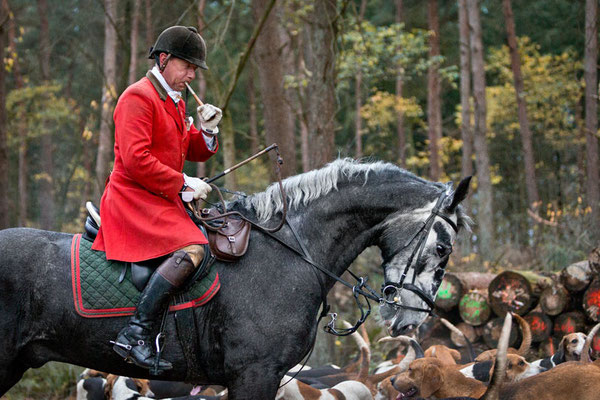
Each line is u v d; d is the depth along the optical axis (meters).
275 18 15.77
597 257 10.89
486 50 44.69
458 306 12.57
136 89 5.99
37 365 6.11
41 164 39.97
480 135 26.17
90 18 23.14
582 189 22.02
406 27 44.72
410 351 10.45
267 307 6.05
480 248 21.36
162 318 5.97
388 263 6.47
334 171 6.52
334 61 14.69
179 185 5.95
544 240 18.66
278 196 6.50
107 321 5.95
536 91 33.59
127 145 5.87
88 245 6.14
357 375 10.62
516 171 40.91
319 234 6.42
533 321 11.66
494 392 6.96
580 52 38.22
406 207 6.43
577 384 7.57
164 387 10.77
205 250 6.09
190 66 6.30
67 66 35.47
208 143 6.62
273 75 15.80
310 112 14.88
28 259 5.98
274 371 6.00
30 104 35.31
